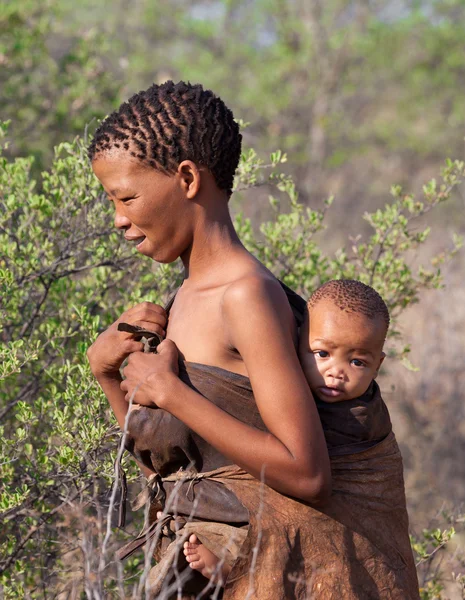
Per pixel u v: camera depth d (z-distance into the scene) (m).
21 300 8.06
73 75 14.36
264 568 4.39
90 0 26.75
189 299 4.76
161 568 4.72
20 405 6.79
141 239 4.75
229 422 4.38
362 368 4.57
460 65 30.38
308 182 26.39
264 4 29.19
